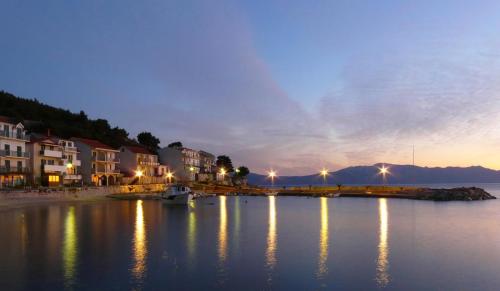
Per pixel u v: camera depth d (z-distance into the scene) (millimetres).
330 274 23766
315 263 26391
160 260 26875
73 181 91625
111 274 23438
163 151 149875
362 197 112312
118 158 116625
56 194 74375
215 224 45969
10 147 76938
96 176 104438
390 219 52812
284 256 28391
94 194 86188
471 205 81312
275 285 21609
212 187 132500
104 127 142875
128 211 60844
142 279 22500
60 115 134000
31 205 67375
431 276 23609
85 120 139625
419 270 24906
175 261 26656
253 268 24938
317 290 20844
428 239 35938
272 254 29000
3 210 59219
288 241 34406
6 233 37312
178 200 77312
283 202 91938
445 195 99250
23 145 80625
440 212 64062
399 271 24609
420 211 66125
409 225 46188
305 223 47656
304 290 20828
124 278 22656
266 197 114875
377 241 34750
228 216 55875
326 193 117812
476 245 33094
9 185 73062
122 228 41375
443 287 21578
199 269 24656
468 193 102625
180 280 22359
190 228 42156
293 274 23719
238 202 90375
